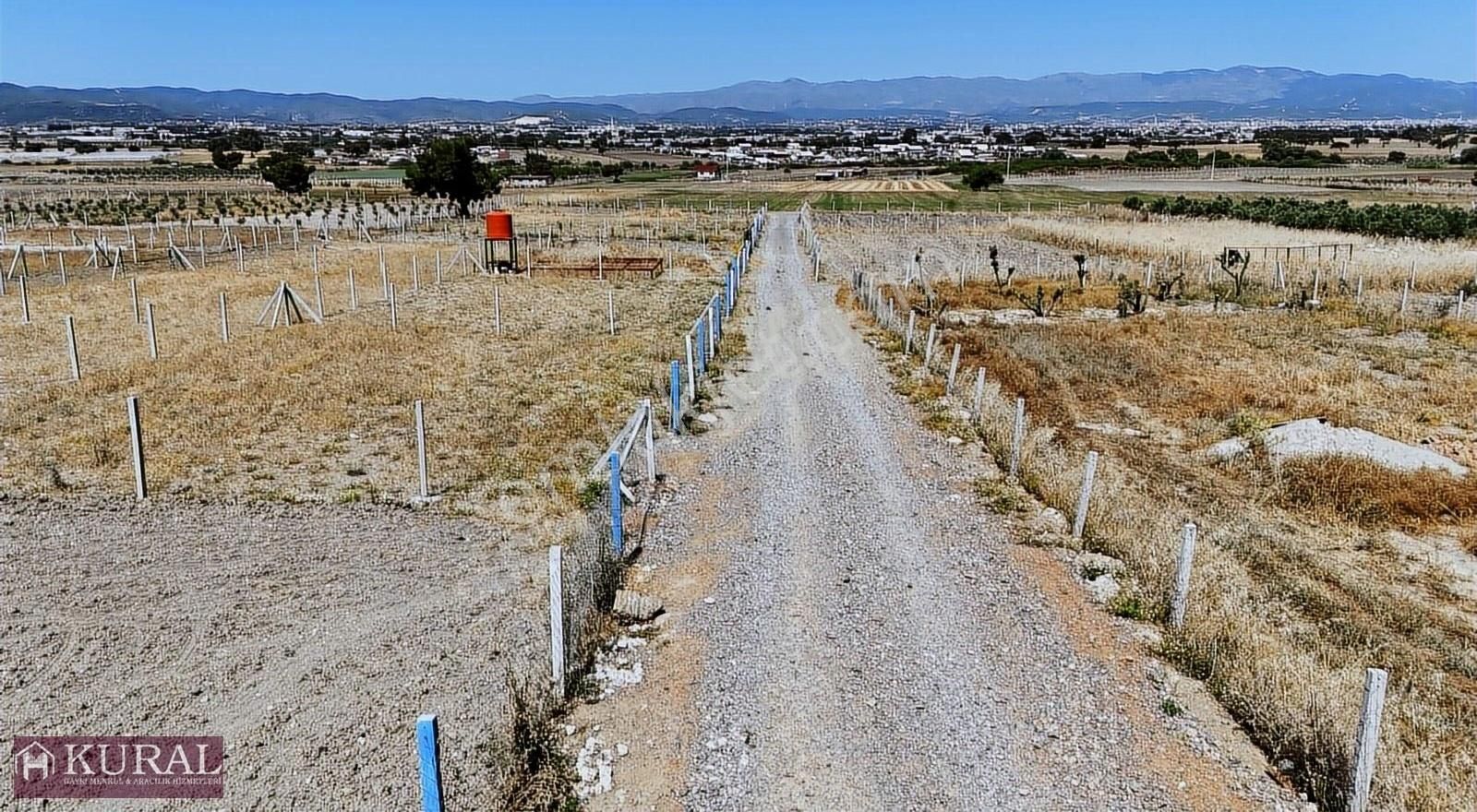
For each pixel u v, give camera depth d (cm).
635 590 1214
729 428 1973
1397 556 1401
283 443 1711
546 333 2819
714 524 1447
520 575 1218
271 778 819
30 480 1488
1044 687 1002
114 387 2030
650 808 811
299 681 962
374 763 841
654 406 2058
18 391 1995
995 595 1212
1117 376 2450
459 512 1419
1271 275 4206
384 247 5191
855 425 2002
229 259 4584
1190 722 941
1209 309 3550
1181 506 1559
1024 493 1595
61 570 1191
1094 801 828
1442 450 1823
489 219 4297
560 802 810
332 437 1747
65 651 1005
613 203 9162
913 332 2864
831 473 1689
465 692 952
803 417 2061
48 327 2703
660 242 5747
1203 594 1145
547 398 2070
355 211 7669
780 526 1438
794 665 1038
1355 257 4475
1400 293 3791
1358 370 2491
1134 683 1012
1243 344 2834
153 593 1138
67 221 6581
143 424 1772
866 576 1265
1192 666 1031
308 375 2188
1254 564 1313
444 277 4081
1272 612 1155
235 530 1337
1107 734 923
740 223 7000
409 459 1647
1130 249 5153
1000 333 3027
